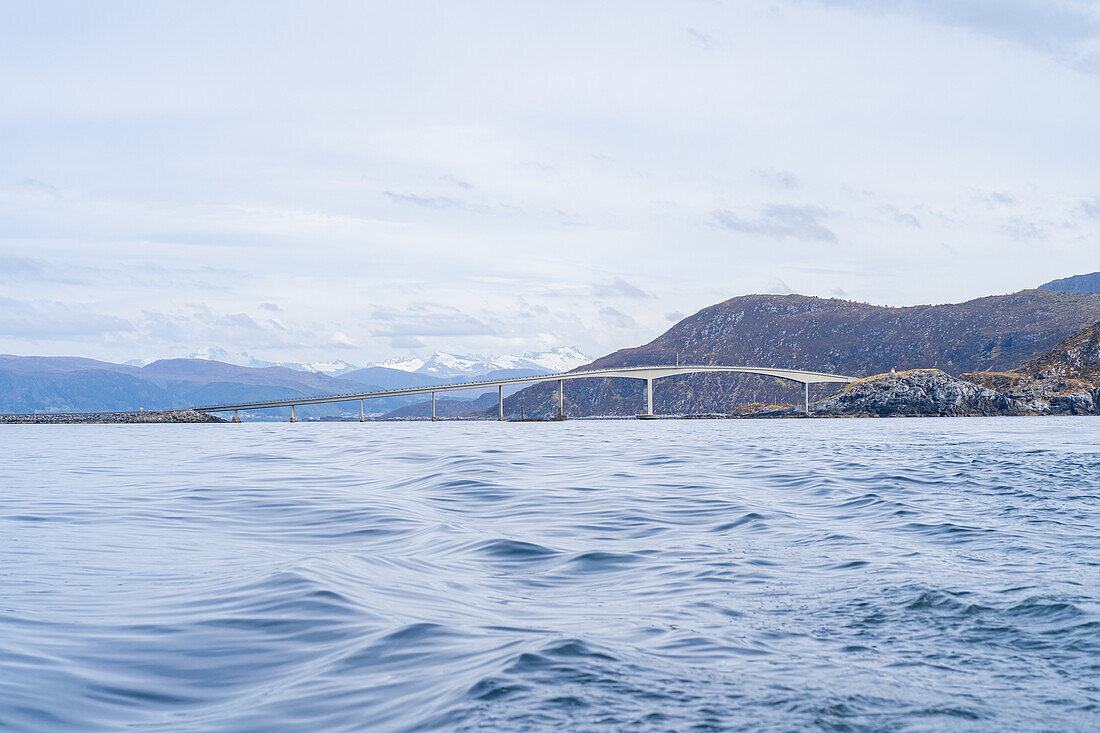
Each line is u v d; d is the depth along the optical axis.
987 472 33.03
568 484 29.25
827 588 12.54
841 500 23.95
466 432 119.88
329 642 9.65
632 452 51.38
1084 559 14.66
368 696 7.89
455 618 10.77
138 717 7.46
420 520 20.41
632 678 8.37
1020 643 9.70
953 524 18.97
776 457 44.81
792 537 17.45
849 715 7.52
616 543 16.94
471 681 8.18
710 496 25.23
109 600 11.77
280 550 16.25
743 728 7.22
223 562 14.86
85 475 35.56
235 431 132.88
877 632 10.18
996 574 13.32
